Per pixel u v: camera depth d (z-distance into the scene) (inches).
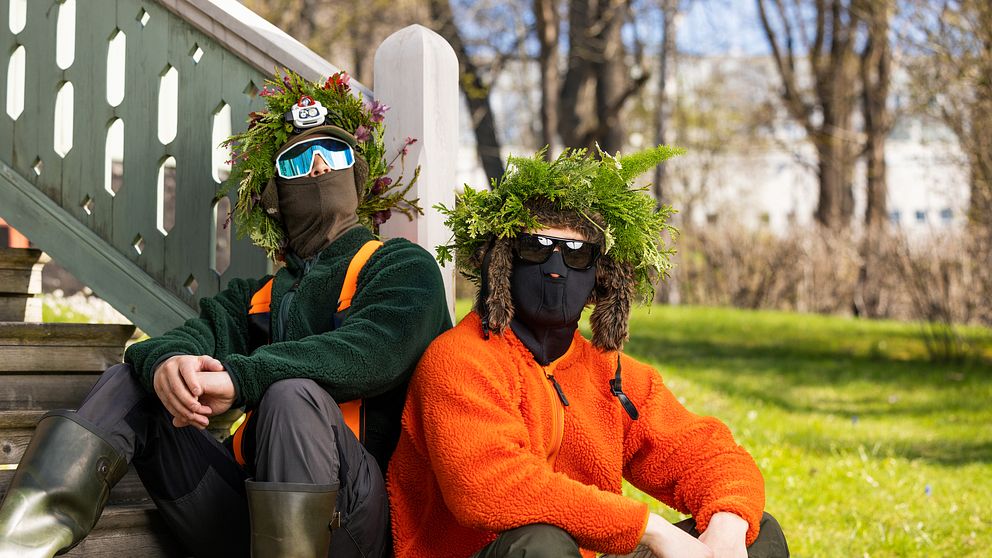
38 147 141.3
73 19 144.0
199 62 132.7
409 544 94.8
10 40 144.7
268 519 84.2
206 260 131.8
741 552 89.5
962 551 164.4
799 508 190.1
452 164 124.4
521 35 739.4
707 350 465.7
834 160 834.2
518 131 1160.2
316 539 85.1
